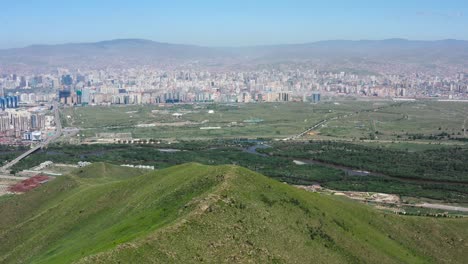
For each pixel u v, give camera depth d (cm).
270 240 17400
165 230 16000
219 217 17388
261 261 16275
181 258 15200
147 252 15000
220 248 16112
